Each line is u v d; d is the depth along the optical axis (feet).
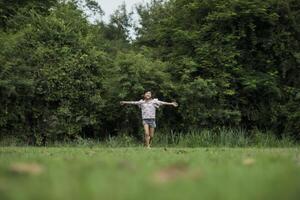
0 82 73.00
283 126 85.25
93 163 18.93
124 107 78.48
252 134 81.20
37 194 9.34
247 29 85.76
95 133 81.71
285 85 85.71
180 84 80.74
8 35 82.74
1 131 76.95
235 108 83.71
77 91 78.38
